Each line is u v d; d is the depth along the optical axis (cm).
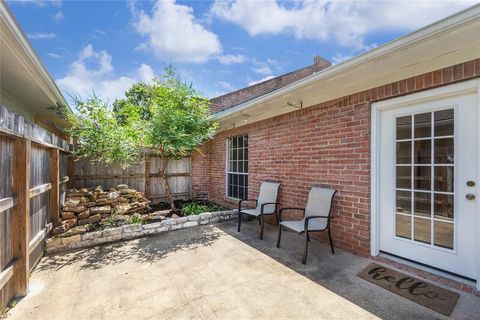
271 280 285
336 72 311
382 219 341
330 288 265
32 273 305
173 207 600
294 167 469
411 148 311
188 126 518
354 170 360
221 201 729
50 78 362
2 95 405
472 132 261
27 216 258
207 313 226
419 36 230
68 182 547
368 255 344
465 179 266
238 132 651
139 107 554
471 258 262
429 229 295
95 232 409
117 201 521
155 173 701
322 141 411
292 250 378
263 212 459
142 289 268
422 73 287
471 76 250
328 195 374
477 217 254
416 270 298
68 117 512
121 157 527
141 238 443
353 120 362
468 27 207
